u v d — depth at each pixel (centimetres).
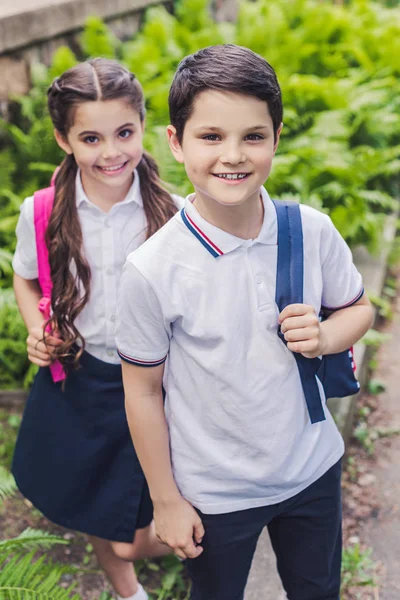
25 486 189
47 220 174
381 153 451
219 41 559
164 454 138
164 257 126
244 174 118
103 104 163
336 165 400
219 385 129
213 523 140
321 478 146
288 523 151
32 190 415
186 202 129
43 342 174
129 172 171
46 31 457
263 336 130
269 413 132
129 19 564
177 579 218
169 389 137
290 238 130
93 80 163
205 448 134
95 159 167
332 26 573
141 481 177
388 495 262
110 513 180
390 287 409
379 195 403
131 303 127
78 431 178
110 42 489
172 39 550
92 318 174
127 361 133
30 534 197
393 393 325
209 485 137
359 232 392
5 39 422
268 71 116
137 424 136
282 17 588
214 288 126
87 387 175
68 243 170
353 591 218
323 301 144
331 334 137
